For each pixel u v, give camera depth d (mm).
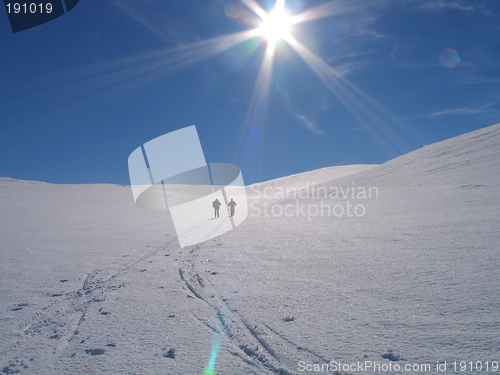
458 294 4656
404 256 6875
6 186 34969
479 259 6035
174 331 4512
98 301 5941
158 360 3734
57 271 8406
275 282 6227
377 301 4801
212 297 5777
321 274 6391
